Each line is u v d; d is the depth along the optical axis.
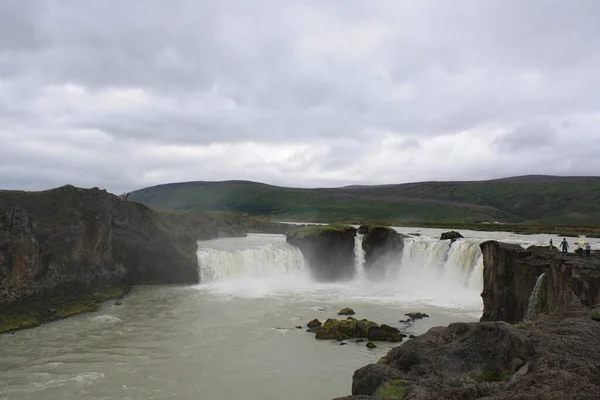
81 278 60.47
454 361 20.09
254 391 32.41
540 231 145.00
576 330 21.48
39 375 34.62
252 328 47.91
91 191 70.31
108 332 46.06
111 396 31.20
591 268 35.38
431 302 61.88
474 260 70.69
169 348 41.22
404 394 17.88
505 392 16.02
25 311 49.34
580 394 15.09
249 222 140.88
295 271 81.00
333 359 38.72
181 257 75.94
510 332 19.84
